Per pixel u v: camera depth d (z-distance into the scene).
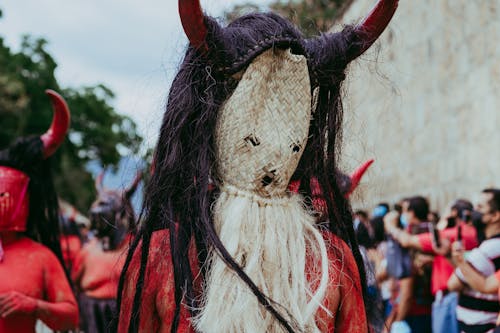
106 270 5.53
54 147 3.39
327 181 1.90
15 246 3.30
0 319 3.17
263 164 1.72
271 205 1.74
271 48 1.72
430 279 5.45
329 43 1.83
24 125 28.55
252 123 1.72
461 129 10.30
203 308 1.67
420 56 12.28
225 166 1.76
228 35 1.74
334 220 1.90
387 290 5.58
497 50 8.82
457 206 5.41
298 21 2.14
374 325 2.11
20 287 3.18
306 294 1.73
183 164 1.79
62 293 3.31
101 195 5.56
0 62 30.17
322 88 1.89
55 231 3.51
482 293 4.07
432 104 11.70
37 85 31.75
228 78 1.76
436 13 11.43
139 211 1.84
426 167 12.06
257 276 1.68
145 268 1.77
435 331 4.95
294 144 1.74
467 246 4.71
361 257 1.94
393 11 1.83
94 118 41.34
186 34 1.72
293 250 1.73
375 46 2.13
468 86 9.99
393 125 13.34
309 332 1.70
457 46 10.48
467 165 10.03
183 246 1.73
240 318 1.65
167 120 1.83
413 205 5.65
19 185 3.26
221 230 1.72
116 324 1.85
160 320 1.78
